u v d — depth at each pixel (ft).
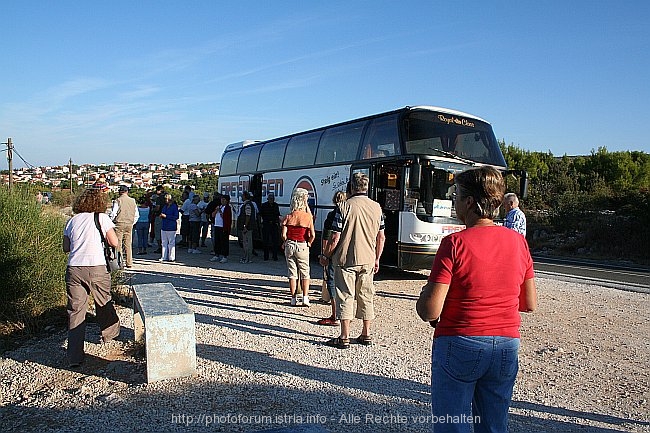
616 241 81.10
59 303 25.94
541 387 18.48
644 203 83.51
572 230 93.40
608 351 23.11
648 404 17.04
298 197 30.76
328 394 17.03
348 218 21.94
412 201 39.34
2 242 24.64
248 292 34.88
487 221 10.18
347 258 22.11
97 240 19.94
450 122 41.86
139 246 57.36
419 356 21.57
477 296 9.64
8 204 26.94
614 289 41.81
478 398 10.20
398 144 40.93
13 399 16.52
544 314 30.81
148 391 16.76
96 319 23.59
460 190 10.39
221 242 51.60
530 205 117.91
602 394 17.90
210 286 36.83
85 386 17.28
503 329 9.71
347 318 22.30
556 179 125.39
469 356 9.60
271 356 20.90
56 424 14.56
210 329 24.82
